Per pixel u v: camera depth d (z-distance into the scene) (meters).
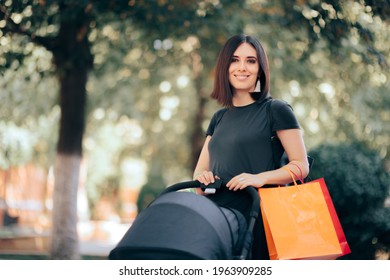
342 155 6.68
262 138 3.38
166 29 8.64
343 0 7.20
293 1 7.98
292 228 3.22
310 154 6.97
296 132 3.36
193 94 18.50
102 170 22.92
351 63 9.95
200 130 17.62
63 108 10.35
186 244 2.74
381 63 7.75
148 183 23.38
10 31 7.76
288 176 3.29
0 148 17.47
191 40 12.46
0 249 11.84
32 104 14.13
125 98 15.95
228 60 3.53
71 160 10.30
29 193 19.39
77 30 8.79
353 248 6.46
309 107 13.30
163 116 18.92
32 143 18.97
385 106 11.81
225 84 3.55
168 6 7.96
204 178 3.34
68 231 10.23
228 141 3.43
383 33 7.98
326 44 9.02
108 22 9.16
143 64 14.19
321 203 3.29
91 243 15.74
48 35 9.55
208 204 2.98
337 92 12.12
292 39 10.38
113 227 19.38
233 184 3.22
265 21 9.59
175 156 21.00
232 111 3.55
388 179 6.63
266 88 3.52
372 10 6.88
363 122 11.80
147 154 21.52
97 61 11.82
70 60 9.23
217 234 2.83
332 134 13.13
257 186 3.22
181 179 23.02
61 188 10.29
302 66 11.48
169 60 13.73
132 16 8.20
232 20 9.41
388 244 6.39
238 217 3.09
